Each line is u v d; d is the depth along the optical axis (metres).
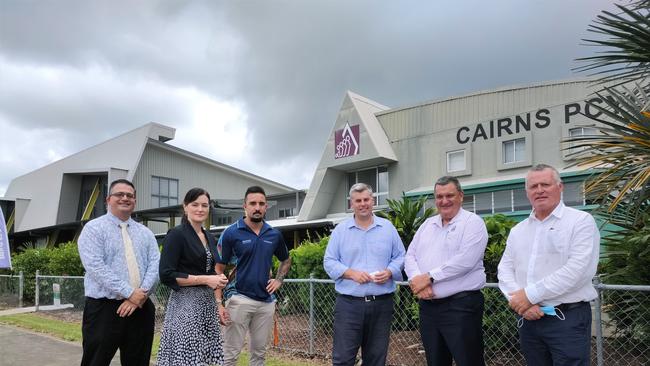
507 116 14.93
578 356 3.25
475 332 3.92
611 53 4.96
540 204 3.45
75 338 8.02
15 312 11.90
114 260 4.27
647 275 4.72
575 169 12.13
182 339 4.11
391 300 4.36
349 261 4.34
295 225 17.19
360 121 18.16
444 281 3.90
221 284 4.16
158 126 28.11
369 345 4.30
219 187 31.12
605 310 4.98
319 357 6.35
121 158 27.30
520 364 5.45
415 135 17.38
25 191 32.38
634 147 4.30
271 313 4.98
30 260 14.22
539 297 3.30
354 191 4.39
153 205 27.48
